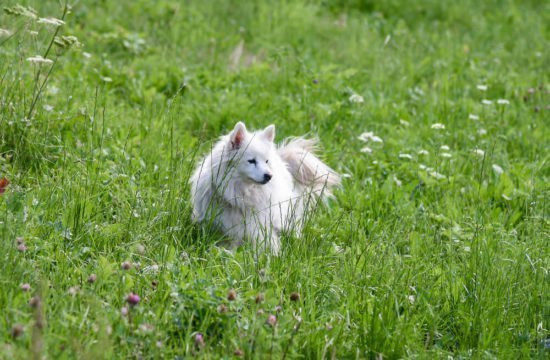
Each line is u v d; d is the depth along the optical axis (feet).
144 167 24.39
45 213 19.33
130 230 19.76
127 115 29.19
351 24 48.29
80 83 30.25
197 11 46.03
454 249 21.56
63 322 14.51
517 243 22.13
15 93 24.98
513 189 26.30
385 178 27.55
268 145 22.53
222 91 33.19
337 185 25.61
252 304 16.34
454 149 30.83
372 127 31.73
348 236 22.03
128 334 14.76
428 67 40.88
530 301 18.54
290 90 34.60
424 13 55.31
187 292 16.12
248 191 22.12
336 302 17.83
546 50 47.32
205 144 27.53
